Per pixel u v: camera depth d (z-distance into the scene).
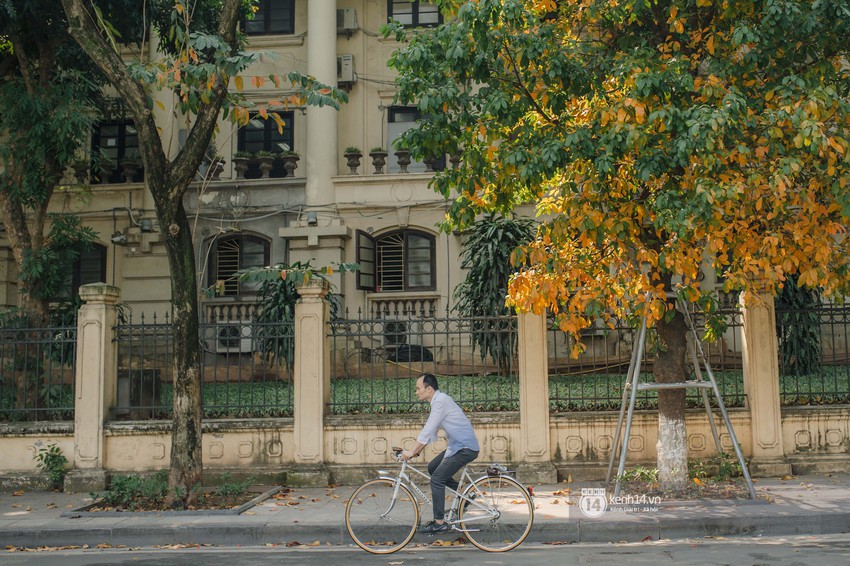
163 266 20.33
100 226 20.61
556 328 11.68
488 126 9.86
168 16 15.38
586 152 8.92
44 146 14.19
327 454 11.75
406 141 10.04
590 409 11.78
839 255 9.40
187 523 8.99
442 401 8.06
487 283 14.66
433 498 8.05
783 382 11.66
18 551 8.66
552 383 13.53
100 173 20.84
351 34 21.19
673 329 10.27
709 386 9.85
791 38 9.38
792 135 9.02
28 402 13.23
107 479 11.63
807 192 8.93
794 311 11.73
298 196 20.11
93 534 8.91
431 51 9.98
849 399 11.75
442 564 7.34
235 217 20.09
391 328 18.80
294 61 21.27
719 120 8.09
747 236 9.20
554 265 9.52
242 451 11.80
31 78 14.58
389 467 11.62
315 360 11.82
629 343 14.68
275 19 21.45
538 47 9.22
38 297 14.54
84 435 11.79
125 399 12.66
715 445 11.39
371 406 11.95
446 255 19.67
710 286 18.22
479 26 9.00
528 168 9.05
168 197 10.17
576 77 9.56
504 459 11.48
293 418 11.77
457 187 10.40
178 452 10.10
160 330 13.21
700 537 8.48
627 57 9.23
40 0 13.95
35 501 10.86
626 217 9.14
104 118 17.53
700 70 11.25
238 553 8.23
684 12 10.11
